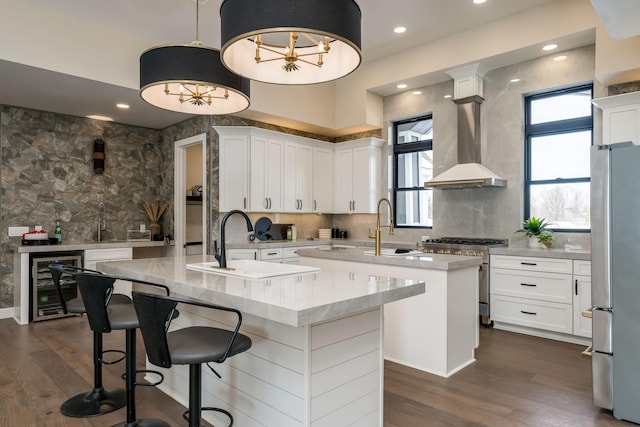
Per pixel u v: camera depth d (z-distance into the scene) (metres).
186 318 2.64
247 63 2.16
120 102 4.79
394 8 4.18
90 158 5.52
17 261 4.63
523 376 3.05
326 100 6.21
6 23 3.57
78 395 2.70
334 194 6.56
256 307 1.60
